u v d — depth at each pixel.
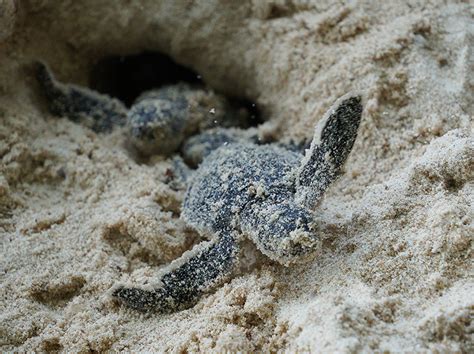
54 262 0.36
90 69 0.45
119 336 0.33
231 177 0.35
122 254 0.36
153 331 0.34
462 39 0.40
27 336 0.34
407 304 0.31
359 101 0.32
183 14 0.43
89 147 0.40
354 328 0.30
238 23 0.43
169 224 0.37
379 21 0.41
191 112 0.42
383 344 0.29
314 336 0.30
